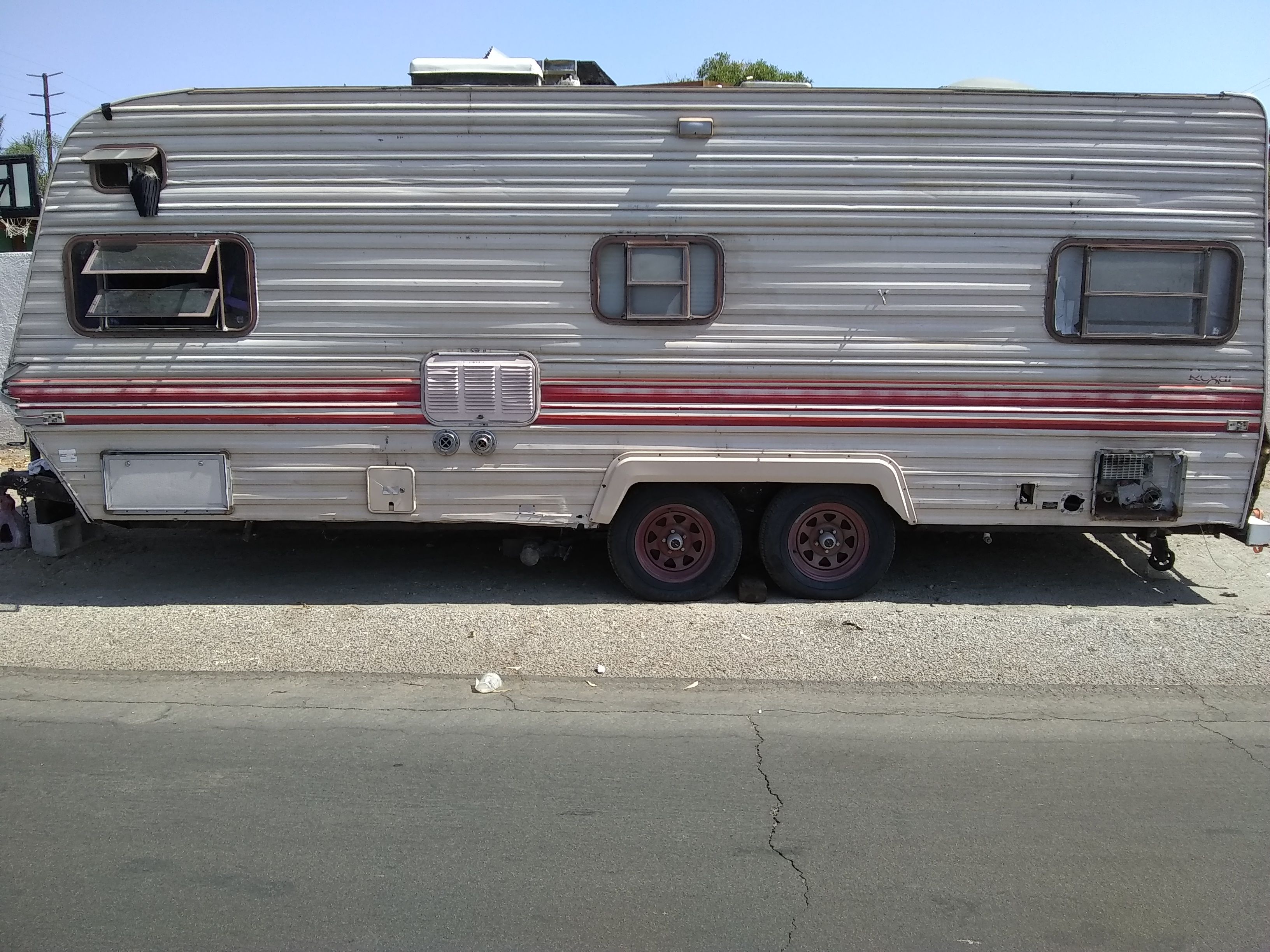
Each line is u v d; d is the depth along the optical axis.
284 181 6.33
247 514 6.61
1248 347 6.45
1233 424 6.48
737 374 6.44
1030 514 6.57
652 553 6.77
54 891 3.47
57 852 3.71
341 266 6.38
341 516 6.60
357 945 3.18
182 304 6.39
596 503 6.56
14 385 6.48
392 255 6.38
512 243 6.36
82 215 6.37
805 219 6.33
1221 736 4.76
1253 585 7.19
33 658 5.73
